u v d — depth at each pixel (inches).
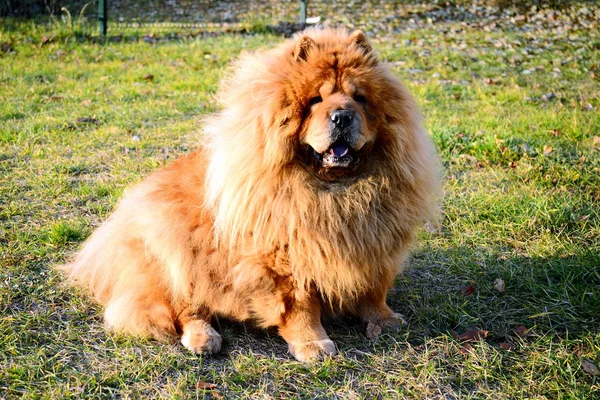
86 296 161.0
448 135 280.4
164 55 471.5
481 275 176.6
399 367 132.9
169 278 143.3
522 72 428.8
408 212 143.7
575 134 284.7
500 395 123.7
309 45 141.8
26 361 132.1
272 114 134.4
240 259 138.7
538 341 140.9
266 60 144.8
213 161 141.6
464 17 605.6
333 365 132.6
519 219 205.0
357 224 137.6
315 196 136.0
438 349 139.9
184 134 304.5
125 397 121.4
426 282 174.7
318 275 136.6
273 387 126.6
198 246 142.4
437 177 154.5
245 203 135.0
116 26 572.7
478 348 139.6
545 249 187.5
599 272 170.4
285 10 660.1
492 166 258.4
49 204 222.1
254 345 143.6
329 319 154.7
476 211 212.7
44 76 411.5
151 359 134.6
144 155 274.4
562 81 401.7
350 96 136.4
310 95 136.1
